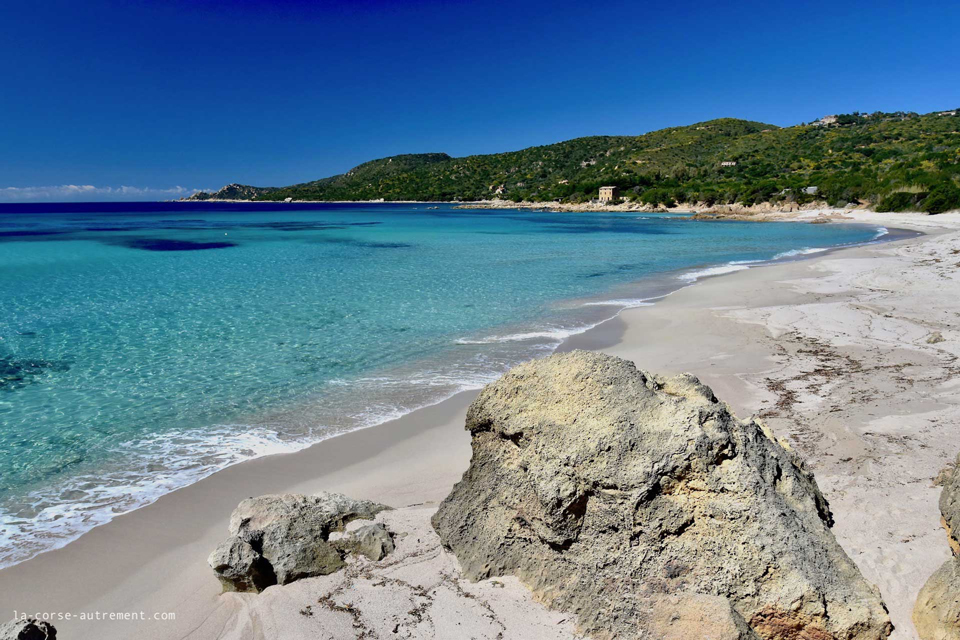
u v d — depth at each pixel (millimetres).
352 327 15094
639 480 4020
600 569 4156
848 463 6703
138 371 11352
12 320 15570
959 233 37156
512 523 4641
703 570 3916
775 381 10172
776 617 3760
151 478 7188
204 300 18688
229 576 4633
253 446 8102
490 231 55969
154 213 112375
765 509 3928
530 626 4098
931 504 5656
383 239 45844
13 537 5914
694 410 4223
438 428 8672
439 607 4336
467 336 14203
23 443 8148
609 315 16578
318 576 4746
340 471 7328
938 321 14023
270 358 12250
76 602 4902
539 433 4473
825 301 17375
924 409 8320
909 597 4410
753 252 33906
